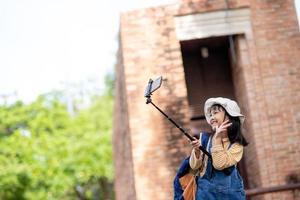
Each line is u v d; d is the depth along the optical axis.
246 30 10.66
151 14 10.93
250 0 10.73
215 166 4.58
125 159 15.08
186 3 10.90
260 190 9.05
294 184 9.14
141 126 10.61
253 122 10.33
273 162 10.10
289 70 10.45
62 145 27.00
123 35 10.86
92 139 28.30
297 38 10.57
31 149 25.80
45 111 28.70
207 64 12.32
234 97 12.10
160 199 10.38
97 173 28.23
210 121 4.81
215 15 10.83
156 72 10.75
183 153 10.48
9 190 25.52
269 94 10.37
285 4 10.70
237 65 11.12
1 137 27.91
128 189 14.99
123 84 12.08
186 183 4.91
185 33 10.87
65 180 26.73
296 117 10.25
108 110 32.47
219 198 4.62
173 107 10.63
